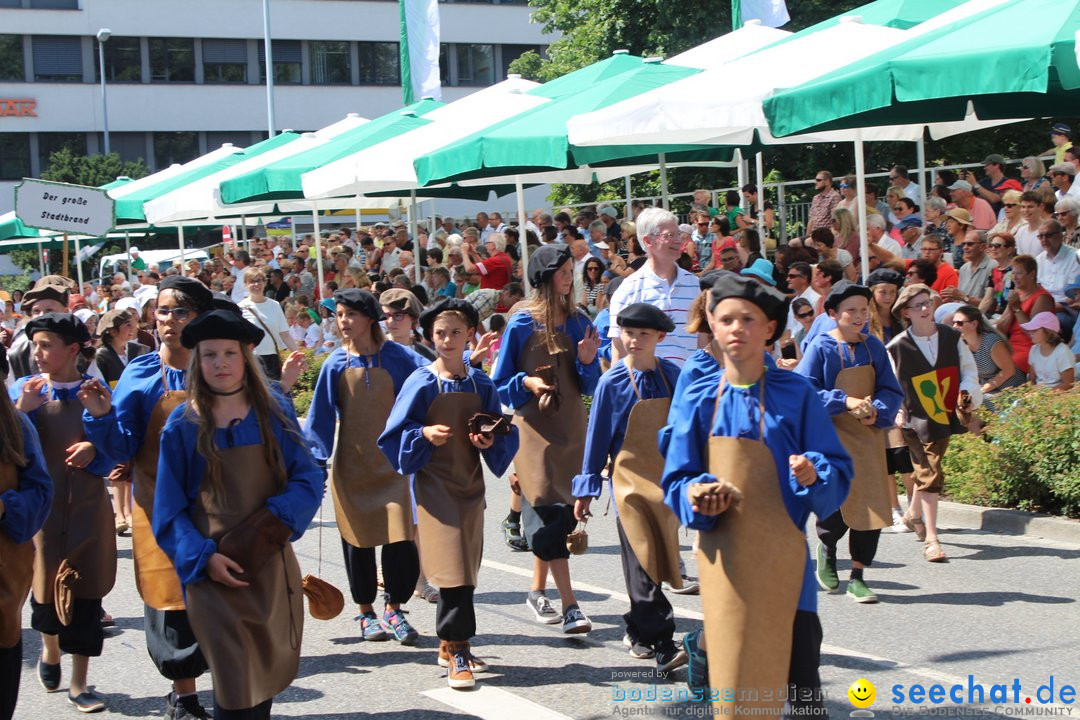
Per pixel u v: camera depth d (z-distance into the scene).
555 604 7.13
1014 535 8.23
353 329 6.52
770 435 4.11
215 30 46.19
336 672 6.12
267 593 4.44
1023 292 9.70
